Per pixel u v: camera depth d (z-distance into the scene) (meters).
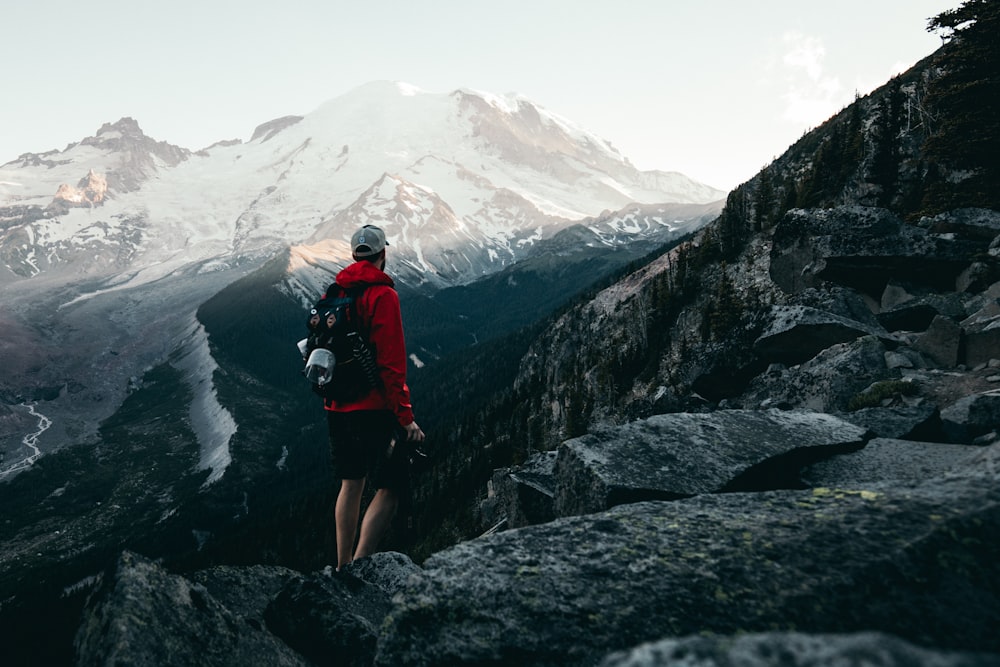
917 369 9.10
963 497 2.47
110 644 2.53
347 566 4.15
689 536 2.72
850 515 2.56
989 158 24.17
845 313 12.59
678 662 1.25
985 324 9.02
